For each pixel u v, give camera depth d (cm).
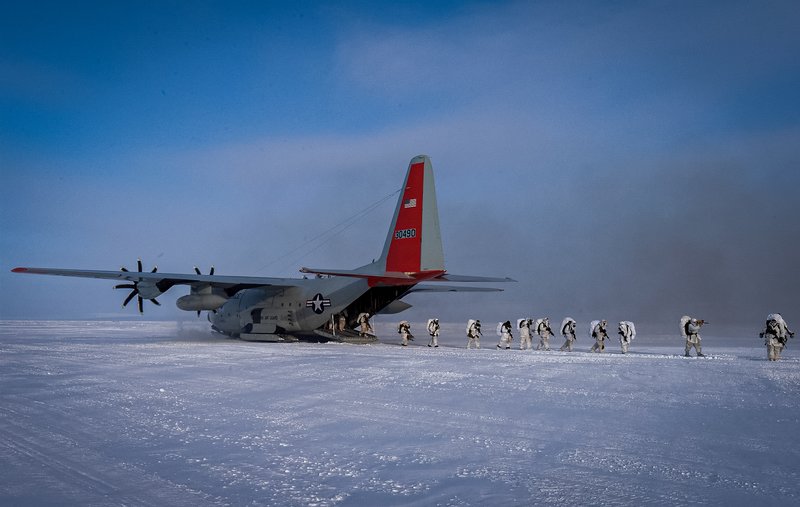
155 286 2748
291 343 2798
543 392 1248
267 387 1342
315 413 1052
